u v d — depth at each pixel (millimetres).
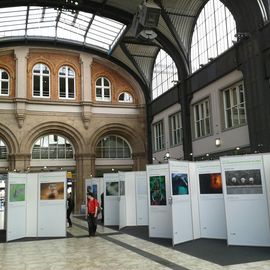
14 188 16031
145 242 13898
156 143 33156
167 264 9875
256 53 18094
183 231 13430
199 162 14586
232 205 12555
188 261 10164
